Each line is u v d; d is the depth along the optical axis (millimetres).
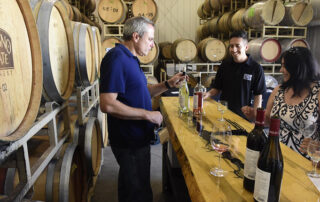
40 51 1349
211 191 979
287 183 1028
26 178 1220
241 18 5230
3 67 1088
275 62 5219
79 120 2275
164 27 7434
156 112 1916
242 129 1723
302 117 1714
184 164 1303
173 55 5773
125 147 1992
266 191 849
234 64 2740
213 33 6535
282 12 4680
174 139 1654
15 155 1195
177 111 2209
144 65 5164
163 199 2602
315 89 1686
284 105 1858
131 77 1859
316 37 5215
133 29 1873
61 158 1764
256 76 2631
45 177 1679
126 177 2023
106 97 1775
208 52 5598
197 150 1376
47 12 1527
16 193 1129
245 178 989
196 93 2053
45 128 1887
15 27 1192
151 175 3125
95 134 2764
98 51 3471
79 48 2367
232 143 1479
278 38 5434
